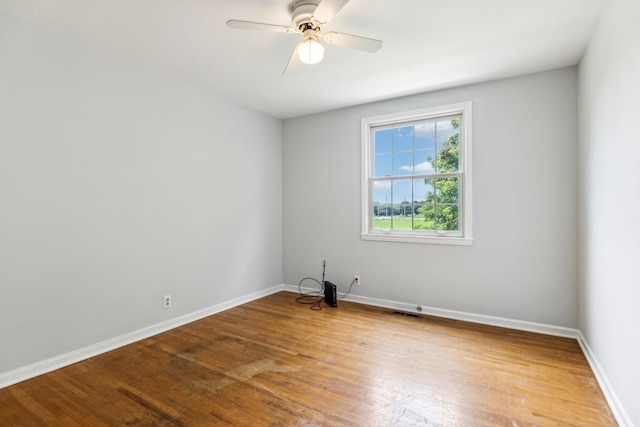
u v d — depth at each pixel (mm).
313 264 4434
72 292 2486
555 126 2994
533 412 1855
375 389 2104
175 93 3223
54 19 2205
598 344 2266
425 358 2531
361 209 4035
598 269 2266
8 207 2164
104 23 2256
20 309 2223
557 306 3012
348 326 3232
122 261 2809
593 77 2346
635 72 1602
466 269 3398
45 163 2336
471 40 2482
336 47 2588
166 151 3154
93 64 2598
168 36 2436
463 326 3229
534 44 2539
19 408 1913
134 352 2664
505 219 3207
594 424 1754
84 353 2549
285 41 2514
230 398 2014
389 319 3434
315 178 4391
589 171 2490
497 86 3225
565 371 2318
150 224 3020
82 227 2543
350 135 4105
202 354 2623
